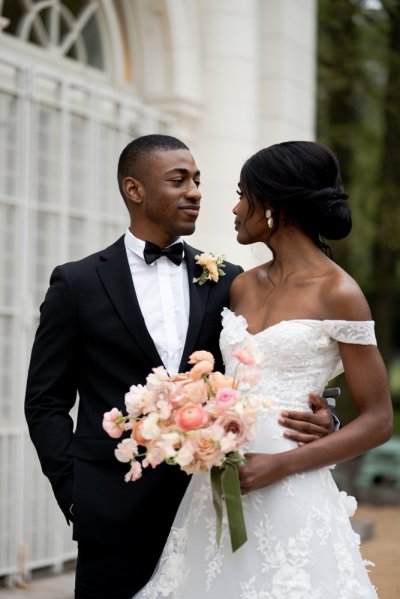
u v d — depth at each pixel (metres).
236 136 7.74
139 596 3.41
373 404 3.18
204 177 7.76
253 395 3.14
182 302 3.74
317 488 3.20
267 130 8.12
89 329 3.62
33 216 6.14
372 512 10.66
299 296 3.27
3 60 5.91
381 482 11.79
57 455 3.57
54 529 6.34
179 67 7.46
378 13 13.41
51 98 6.46
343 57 12.92
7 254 6.05
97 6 7.12
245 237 3.42
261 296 3.41
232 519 3.01
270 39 8.11
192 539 3.28
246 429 2.95
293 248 3.36
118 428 3.13
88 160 6.63
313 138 8.78
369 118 15.83
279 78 8.09
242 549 3.18
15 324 6.06
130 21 7.43
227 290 3.77
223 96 7.71
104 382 3.62
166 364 3.65
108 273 3.68
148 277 3.74
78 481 3.54
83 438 3.59
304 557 3.12
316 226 3.35
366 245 15.23
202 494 3.30
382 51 13.35
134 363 3.60
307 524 3.14
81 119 6.63
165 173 3.69
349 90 13.52
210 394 3.06
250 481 3.07
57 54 6.73
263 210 3.35
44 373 3.66
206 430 2.93
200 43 7.73
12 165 6.05
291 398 3.22
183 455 2.94
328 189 3.30
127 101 6.96
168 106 7.48
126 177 3.77
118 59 7.29
